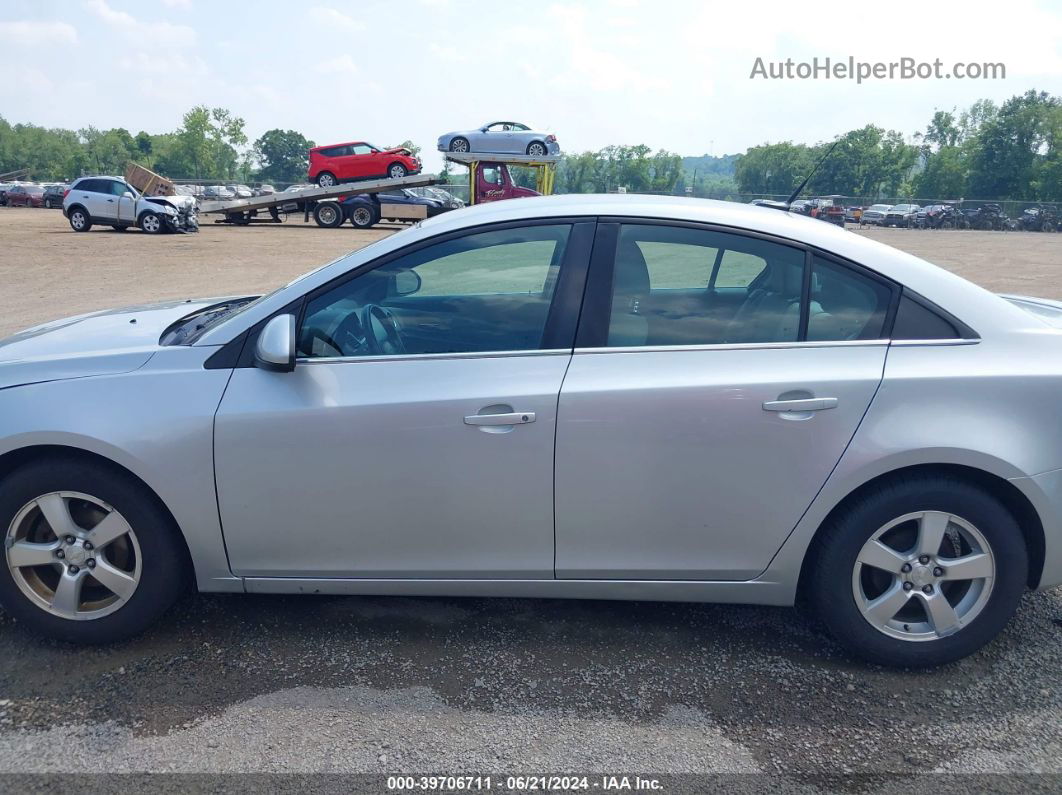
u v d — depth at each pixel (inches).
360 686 107.3
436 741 96.7
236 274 596.7
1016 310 112.0
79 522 112.3
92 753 93.6
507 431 105.7
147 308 154.4
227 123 3986.2
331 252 788.0
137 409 107.3
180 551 113.7
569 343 109.0
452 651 115.9
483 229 114.3
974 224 1875.0
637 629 122.6
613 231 112.8
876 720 101.7
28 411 107.2
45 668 110.2
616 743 96.9
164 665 111.3
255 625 122.1
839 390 104.0
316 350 111.3
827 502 105.9
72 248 776.9
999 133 2837.1
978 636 110.0
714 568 111.0
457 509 109.0
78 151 4867.1
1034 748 96.7
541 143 1140.5
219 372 109.8
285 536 111.0
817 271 110.4
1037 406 104.0
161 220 991.6
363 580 114.0
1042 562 109.0
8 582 111.5
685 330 109.4
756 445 105.0
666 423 104.8
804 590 115.8
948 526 108.3
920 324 108.0
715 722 101.0
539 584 113.3
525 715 101.8
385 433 106.4
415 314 113.9
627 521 108.7
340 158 1240.8
